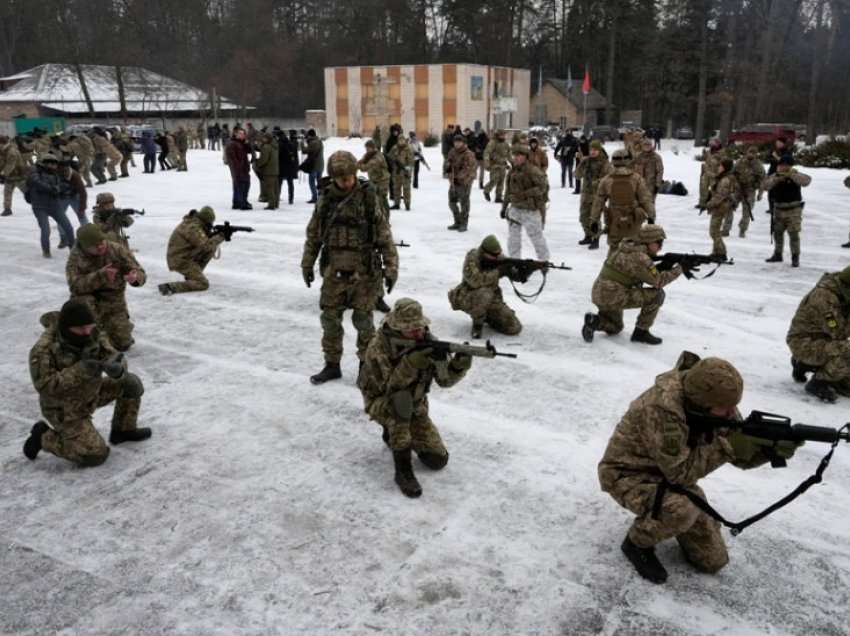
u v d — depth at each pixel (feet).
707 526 11.63
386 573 11.94
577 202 56.95
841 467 15.44
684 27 199.52
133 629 10.75
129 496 14.34
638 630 10.68
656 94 211.20
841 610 11.10
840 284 18.07
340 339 19.92
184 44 227.20
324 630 10.68
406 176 50.67
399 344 13.84
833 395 18.53
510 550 12.56
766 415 10.79
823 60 179.93
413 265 34.09
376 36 247.09
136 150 124.57
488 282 22.86
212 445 16.46
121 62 203.00
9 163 50.72
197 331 24.76
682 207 54.39
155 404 18.65
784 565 12.17
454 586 11.62
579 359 21.75
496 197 55.42
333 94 179.83
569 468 15.33
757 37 188.24
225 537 12.96
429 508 13.85
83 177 66.44
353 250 18.70
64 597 11.46
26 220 49.78
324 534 13.04
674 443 10.68
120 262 21.77
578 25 237.25
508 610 11.09
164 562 12.28
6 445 16.56
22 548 12.71
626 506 11.59
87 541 12.89
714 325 25.11
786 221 33.86
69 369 14.28
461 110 171.01
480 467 15.42
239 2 231.09
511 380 20.13
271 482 14.83
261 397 19.10
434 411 18.20
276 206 52.80
